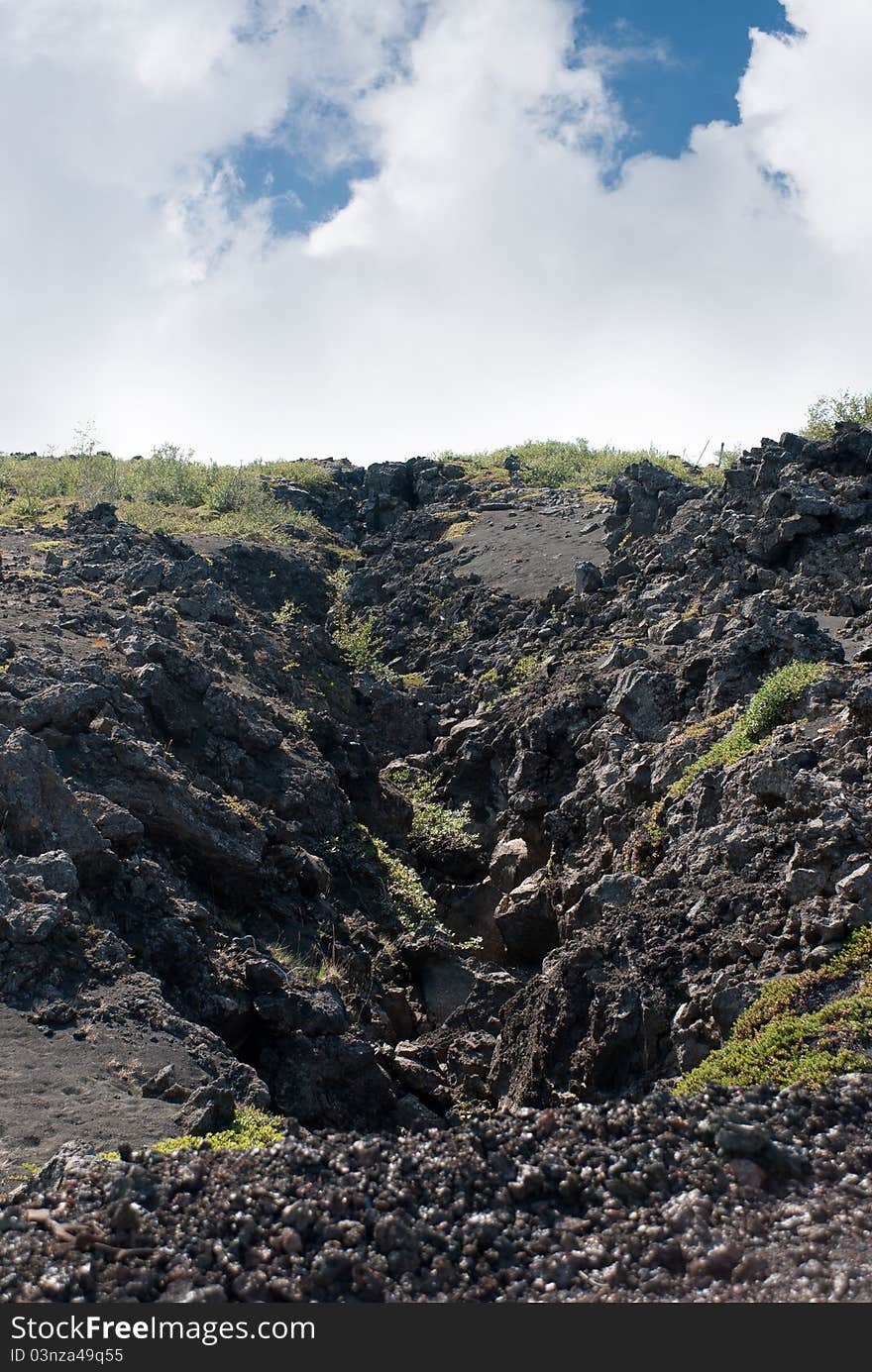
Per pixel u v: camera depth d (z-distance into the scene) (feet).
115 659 77.20
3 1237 21.63
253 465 227.20
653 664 85.46
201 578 108.37
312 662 114.11
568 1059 50.03
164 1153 25.55
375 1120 53.42
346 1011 60.70
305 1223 21.93
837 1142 24.76
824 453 103.96
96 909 51.44
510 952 76.95
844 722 54.39
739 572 99.04
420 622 147.13
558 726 91.81
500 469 220.02
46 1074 38.01
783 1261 20.95
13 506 150.51
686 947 48.44
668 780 68.08
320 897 71.56
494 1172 23.94
